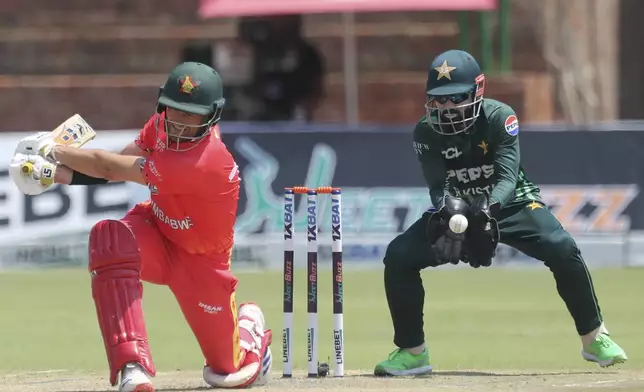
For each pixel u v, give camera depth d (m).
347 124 61.28
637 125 53.91
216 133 22.14
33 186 22.11
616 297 45.09
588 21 78.56
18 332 37.62
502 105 25.20
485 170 25.48
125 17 77.62
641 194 53.97
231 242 22.95
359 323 39.19
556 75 77.75
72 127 22.61
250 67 68.56
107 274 21.86
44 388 24.92
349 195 53.84
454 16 75.44
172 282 22.95
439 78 24.50
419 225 25.80
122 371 21.56
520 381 24.77
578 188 53.97
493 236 24.41
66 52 76.44
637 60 83.94
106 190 53.97
